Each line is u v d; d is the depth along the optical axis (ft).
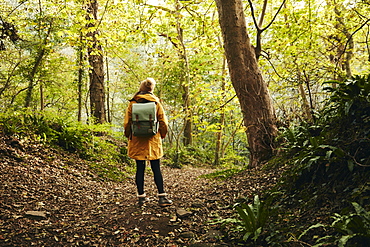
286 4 35.70
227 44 23.79
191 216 13.75
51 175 20.07
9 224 12.30
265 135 22.44
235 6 23.68
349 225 8.27
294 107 21.43
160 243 11.35
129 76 66.49
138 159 14.58
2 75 31.89
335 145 12.61
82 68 37.24
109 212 14.88
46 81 39.27
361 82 12.87
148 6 28.22
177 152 53.11
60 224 13.11
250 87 23.21
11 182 16.70
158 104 14.80
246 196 14.84
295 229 10.03
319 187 11.62
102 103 44.27
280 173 15.70
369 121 11.98
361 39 40.14
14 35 23.75
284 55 32.50
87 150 29.22
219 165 60.75
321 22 33.37
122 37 30.89
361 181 10.29
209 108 29.55
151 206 15.20
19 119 25.48
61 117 32.14
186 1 27.94
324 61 32.99
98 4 37.27
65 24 35.37
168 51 52.16
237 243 10.61
